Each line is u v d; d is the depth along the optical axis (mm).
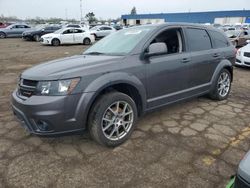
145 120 4434
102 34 24812
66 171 2982
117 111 3498
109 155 3316
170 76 4168
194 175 2891
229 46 5590
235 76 8375
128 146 3547
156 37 4117
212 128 4121
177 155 3305
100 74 3328
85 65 3398
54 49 17250
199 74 4758
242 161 1742
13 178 2857
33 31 24016
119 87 3723
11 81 7434
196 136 3838
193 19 66875
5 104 5281
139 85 3697
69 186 2729
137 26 4594
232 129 4090
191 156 3281
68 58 4062
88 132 3553
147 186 2717
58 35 20062
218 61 5180
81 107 3152
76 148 3490
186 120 4441
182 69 4348
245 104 5352
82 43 21469
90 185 2740
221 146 3537
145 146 3541
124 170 2996
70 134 3225
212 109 5004
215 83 5195
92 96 3199
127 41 4094
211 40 5133
